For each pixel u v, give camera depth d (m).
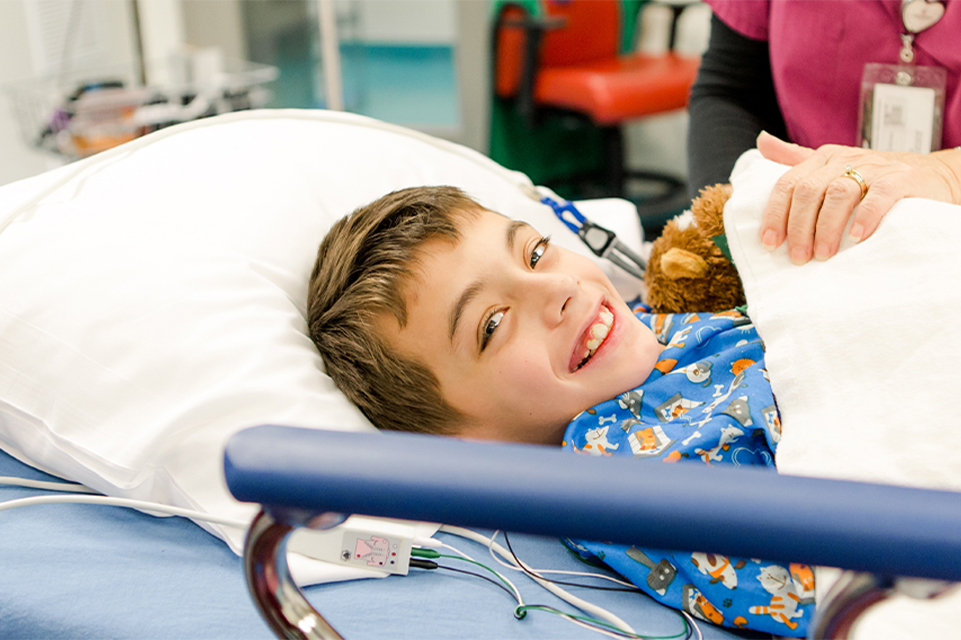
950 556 0.33
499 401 0.80
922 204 0.77
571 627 0.65
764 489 0.35
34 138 1.73
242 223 0.92
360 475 0.36
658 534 0.34
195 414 0.73
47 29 1.73
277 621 0.42
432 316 0.80
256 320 0.82
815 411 0.70
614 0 3.12
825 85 1.08
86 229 0.85
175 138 1.04
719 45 1.24
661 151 3.57
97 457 0.75
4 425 0.80
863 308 0.72
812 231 0.79
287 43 3.13
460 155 1.22
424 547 0.73
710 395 0.80
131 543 0.73
